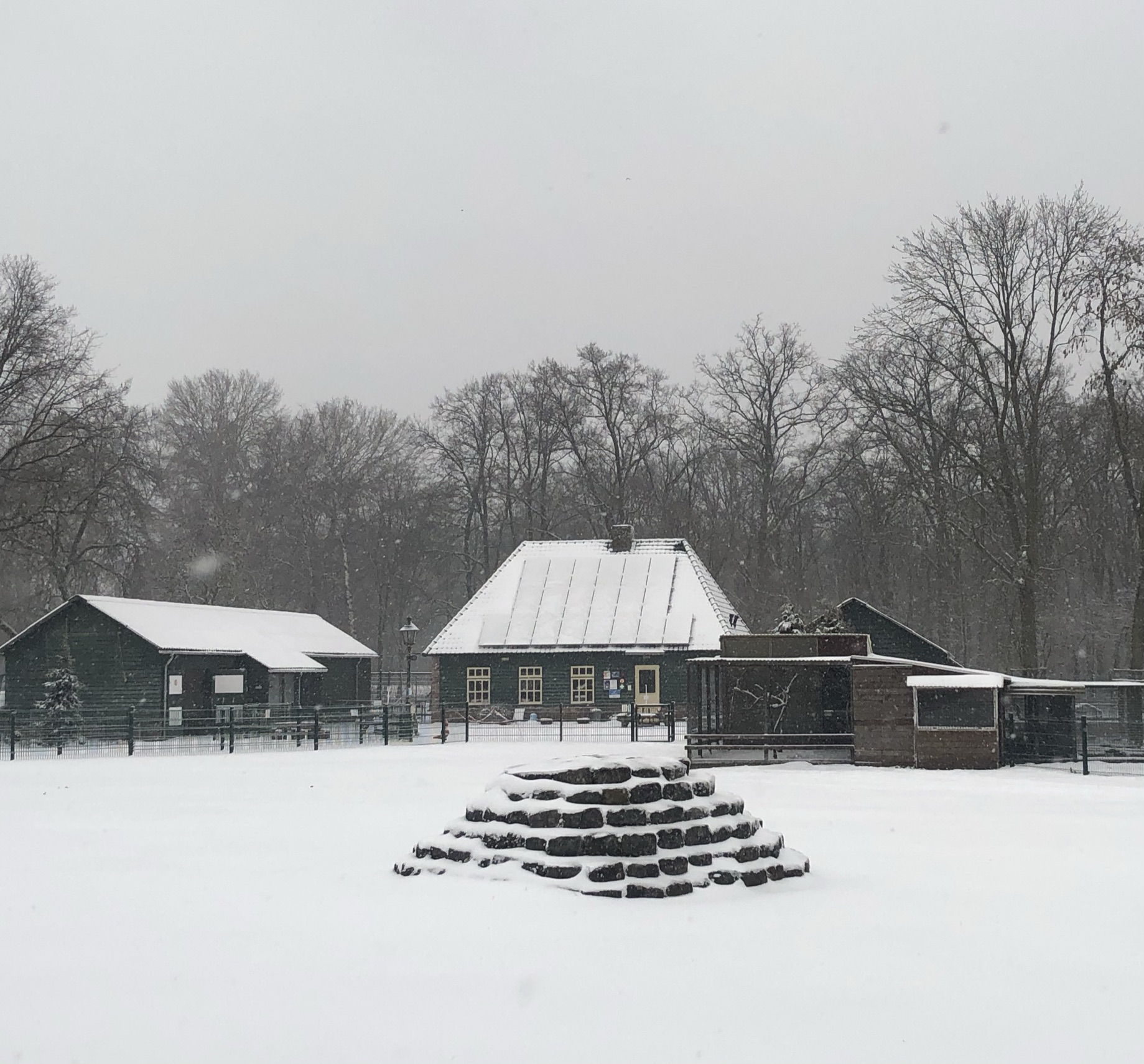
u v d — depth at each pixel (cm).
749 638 3506
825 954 1039
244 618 5334
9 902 1265
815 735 3234
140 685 4528
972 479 5553
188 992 920
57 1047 796
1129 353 4269
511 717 5300
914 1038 819
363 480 8275
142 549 6556
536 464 7694
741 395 6694
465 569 8162
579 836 1311
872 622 4600
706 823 1365
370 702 5644
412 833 1789
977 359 4744
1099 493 6372
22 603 6519
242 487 8200
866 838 1770
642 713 5122
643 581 5522
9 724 4288
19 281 5141
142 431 6481
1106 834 1816
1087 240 4378
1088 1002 905
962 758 3089
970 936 1111
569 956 1021
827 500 7281
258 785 2602
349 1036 817
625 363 7200
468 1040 811
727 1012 872
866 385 5009
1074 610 6331
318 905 1229
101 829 1855
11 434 5341
